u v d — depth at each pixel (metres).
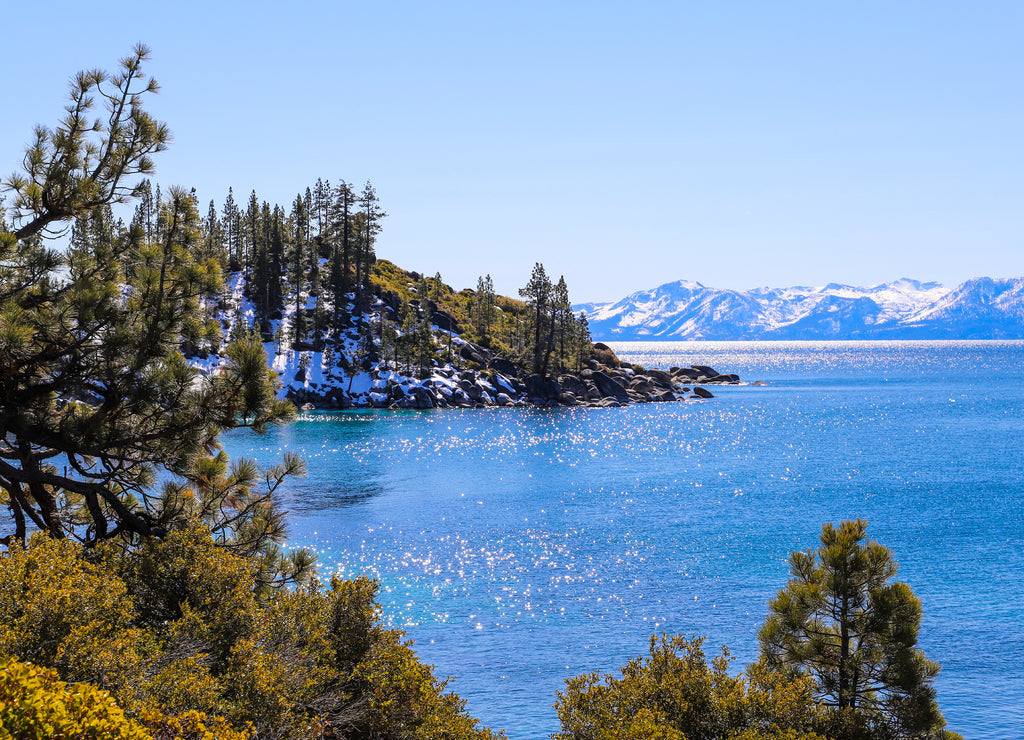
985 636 39.62
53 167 14.79
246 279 185.25
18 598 9.56
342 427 129.38
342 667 13.77
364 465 94.44
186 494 15.04
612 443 118.75
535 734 29.86
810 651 20.12
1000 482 84.19
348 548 56.38
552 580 49.50
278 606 13.88
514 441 118.81
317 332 163.75
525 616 43.00
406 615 43.12
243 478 15.41
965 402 188.62
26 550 10.62
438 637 40.00
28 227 14.77
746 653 37.59
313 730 11.38
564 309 183.75
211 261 14.41
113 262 14.67
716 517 68.62
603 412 163.75
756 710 16.56
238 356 13.96
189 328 14.10
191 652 11.08
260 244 194.62
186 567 12.71
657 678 16.75
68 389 13.69
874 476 89.88
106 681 9.22
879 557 19.70
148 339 13.63
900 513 69.50
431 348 170.62
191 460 14.34
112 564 12.75
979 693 33.41
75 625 9.48
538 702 32.66
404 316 180.38
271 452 100.81
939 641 39.12
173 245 14.29
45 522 15.17
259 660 11.26
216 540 15.47
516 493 79.38
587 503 74.75
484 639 39.75
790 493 80.19
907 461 100.88
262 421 14.33
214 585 12.60
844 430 135.75
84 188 14.59
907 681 18.70
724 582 49.25
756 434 130.62
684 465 98.81
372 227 183.12
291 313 172.38
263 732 10.69
